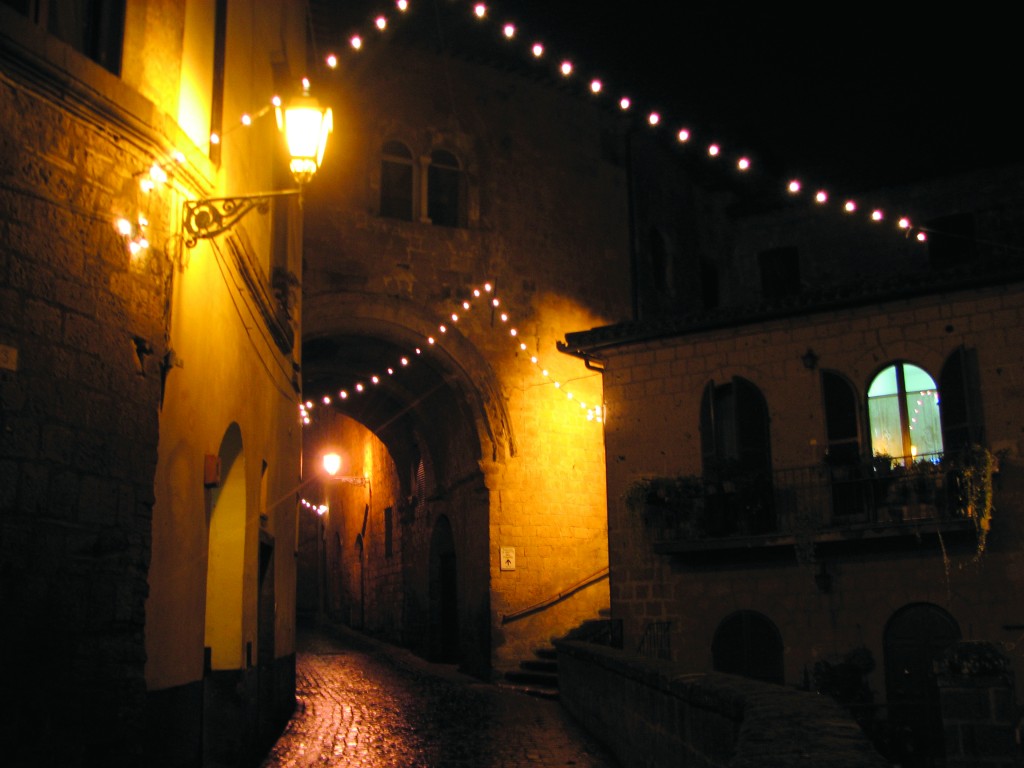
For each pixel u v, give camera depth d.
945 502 14.66
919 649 14.66
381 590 29.42
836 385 15.99
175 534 7.42
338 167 20.19
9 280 5.94
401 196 20.98
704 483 16.28
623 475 17.23
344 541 36.00
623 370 17.58
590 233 23.22
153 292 7.03
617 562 17.09
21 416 5.90
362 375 23.03
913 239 25.06
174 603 7.36
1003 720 7.45
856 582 15.20
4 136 6.00
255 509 10.77
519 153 22.53
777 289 26.58
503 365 21.27
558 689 16.77
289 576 14.48
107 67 7.07
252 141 11.23
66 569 6.07
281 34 13.86
